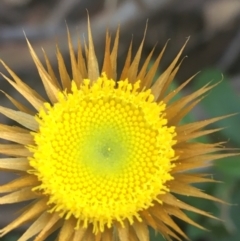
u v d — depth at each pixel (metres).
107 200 0.15
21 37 0.22
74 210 0.15
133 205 0.15
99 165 0.15
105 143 0.15
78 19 0.22
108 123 0.15
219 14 0.22
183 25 0.22
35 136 0.15
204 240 0.20
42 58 0.21
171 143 0.15
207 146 0.15
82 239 0.15
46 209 0.15
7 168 0.15
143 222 0.15
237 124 0.20
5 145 0.15
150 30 0.22
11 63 0.21
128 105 0.15
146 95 0.15
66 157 0.15
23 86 0.15
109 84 0.15
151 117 0.15
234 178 0.19
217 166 0.18
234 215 0.19
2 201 0.15
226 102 0.20
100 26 0.21
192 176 0.15
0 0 0.23
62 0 0.22
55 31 0.22
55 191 0.15
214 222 0.19
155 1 0.21
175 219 0.19
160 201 0.15
